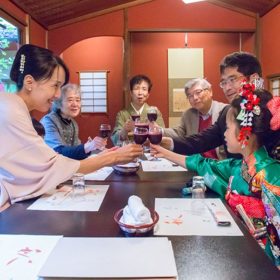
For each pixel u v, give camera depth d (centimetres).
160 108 469
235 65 177
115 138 320
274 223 106
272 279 70
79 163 142
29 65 144
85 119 548
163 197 132
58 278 69
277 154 120
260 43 441
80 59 543
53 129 241
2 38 332
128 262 75
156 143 163
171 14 442
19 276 71
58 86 153
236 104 126
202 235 93
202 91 263
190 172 184
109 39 539
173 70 465
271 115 118
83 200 129
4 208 132
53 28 443
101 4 421
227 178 140
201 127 276
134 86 350
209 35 462
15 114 134
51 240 89
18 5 346
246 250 84
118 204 124
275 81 404
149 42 461
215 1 439
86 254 79
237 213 118
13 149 133
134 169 178
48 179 135
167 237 92
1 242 88
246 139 121
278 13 387
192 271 73
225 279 70
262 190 113
